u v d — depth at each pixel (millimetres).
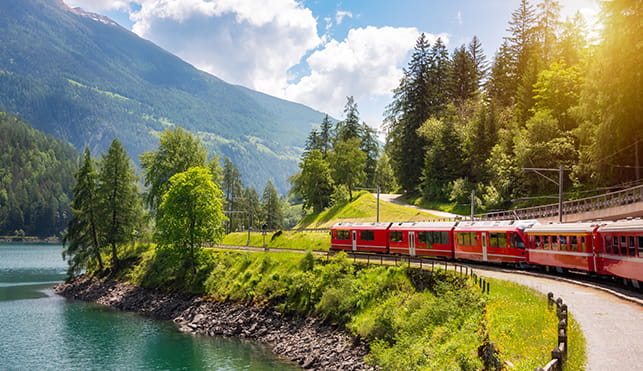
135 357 38438
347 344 35938
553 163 65062
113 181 75250
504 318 21969
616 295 25344
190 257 62781
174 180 61938
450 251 45344
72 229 75188
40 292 70000
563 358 13891
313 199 113688
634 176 50750
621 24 46000
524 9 93375
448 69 103375
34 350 40281
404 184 102938
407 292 37000
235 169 143500
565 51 81625
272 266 54469
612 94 47938
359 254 54188
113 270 73875
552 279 32688
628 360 14648
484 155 83062
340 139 123438
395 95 107500
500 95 97250
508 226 39281
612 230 28250
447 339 25141
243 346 41531
